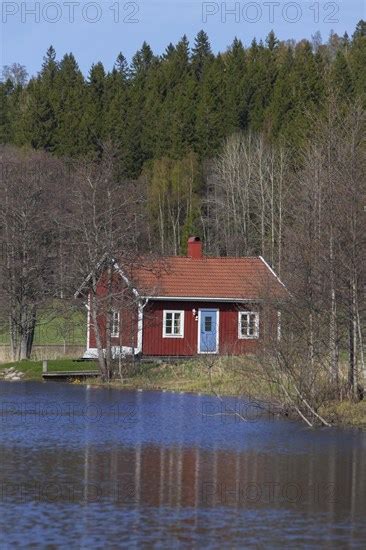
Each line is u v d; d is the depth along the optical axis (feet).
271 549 157.28
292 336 305.32
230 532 167.22
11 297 517.14
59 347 576.20
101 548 155.94
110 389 402.31
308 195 362.53
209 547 157.69
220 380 401.08
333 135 330.75
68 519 173.78
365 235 311.47
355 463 229.45
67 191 580.30
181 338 498.69
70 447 248.52
